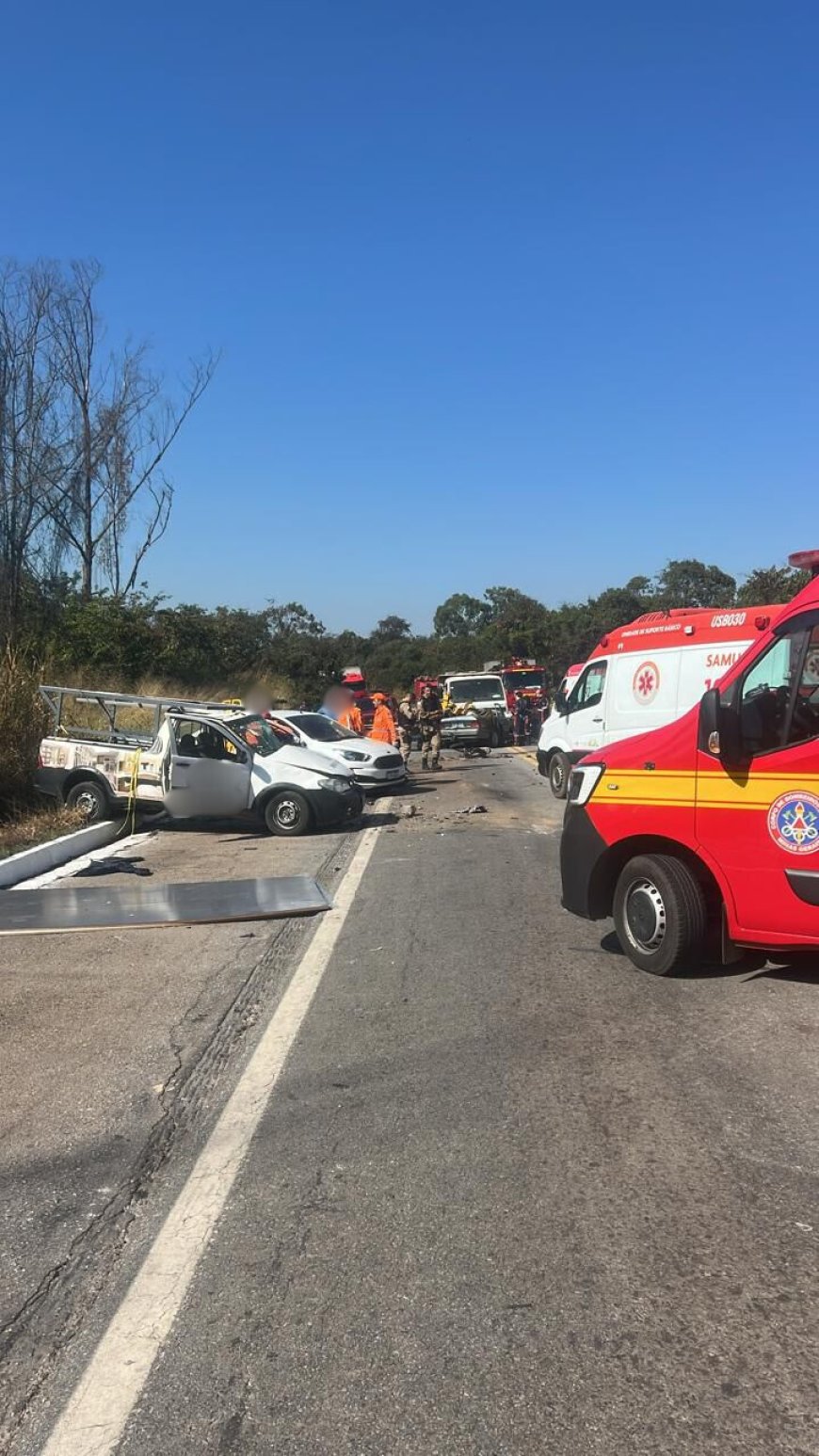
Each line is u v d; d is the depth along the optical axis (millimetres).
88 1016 5879
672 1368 2721
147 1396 2689
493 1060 4938
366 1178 3814
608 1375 2701
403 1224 3482
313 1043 5273
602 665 14383
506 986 6109
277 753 13297
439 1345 2848
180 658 30891
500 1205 3592
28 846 11320
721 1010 5520
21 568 26719
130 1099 4641
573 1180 3744
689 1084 4555
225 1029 5555
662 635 13414
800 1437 2459
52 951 7344
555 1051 5016
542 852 11047
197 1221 3555
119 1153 4105
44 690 14367
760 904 5586
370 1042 5254
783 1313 2943
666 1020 5395
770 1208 3508
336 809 13031
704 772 5824
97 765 13367
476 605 107312
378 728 21906
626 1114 4273
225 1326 2971
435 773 22000
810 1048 4926
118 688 26250
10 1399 2703
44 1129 4348
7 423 26203
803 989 5824
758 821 5570
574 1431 2504
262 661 37719
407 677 77250
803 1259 3207
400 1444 2482
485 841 11938
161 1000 6137
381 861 10852
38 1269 3303
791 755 5430
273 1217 3564
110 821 13445
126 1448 2508
